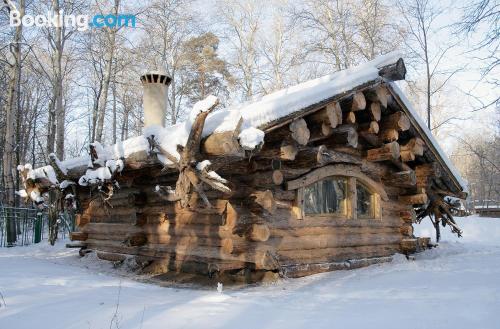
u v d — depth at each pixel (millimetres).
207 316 4445
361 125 8172
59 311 4551
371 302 5211
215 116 5531
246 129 5223
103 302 5070
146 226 8984
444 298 5320
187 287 6848
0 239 16297
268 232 6695
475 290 5688
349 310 4773
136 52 20891
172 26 24688
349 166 8539
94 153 7691
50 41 19250
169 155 5773
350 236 8539
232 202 7066
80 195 10727
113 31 19016
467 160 46688
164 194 6836
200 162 5453
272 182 6684
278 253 7199
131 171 8086
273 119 5922
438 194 11383
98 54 21344
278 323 4203
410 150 9047
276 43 28359
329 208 8312
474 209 30812
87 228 11070
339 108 7004
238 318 4379
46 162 25625
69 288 6156
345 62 23266
